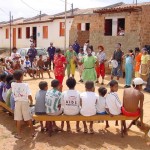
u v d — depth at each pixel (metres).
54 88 8.12
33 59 19.70
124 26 20.56
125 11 19.78
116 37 20.44
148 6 18.89
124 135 8.20
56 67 12.75
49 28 35.38
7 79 9.48
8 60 17.02
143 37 18.97
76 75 19.53
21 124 8.77
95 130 8.55
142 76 15.46
